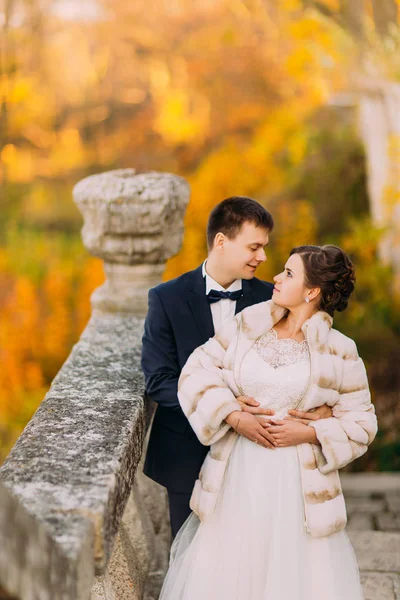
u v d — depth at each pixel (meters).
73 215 12.78
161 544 3.42
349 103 10.99
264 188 11.59
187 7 12.07
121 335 3.37
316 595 2.37
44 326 12.39
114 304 3.65
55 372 12.41
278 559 2.38
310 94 11.32
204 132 12.25
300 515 2.40
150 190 3.46
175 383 2.66
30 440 2.17
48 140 12.67
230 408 2.42
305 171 11.28
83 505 1.73
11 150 12.55
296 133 11.37
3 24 12.02
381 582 3.54
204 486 2.50
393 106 9.84
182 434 2.85
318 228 11.01
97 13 12.26
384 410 9.23
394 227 10.25
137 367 2.98
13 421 12.10
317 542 2.40
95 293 3.75
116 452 2.08
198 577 2.45
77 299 12.46
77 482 1.86
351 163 10.96
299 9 10.36
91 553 1.68
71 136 12.68
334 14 9.95
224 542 2.44
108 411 2.46
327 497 2.40
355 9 9.71
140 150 12.67
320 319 2.46
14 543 1.29
